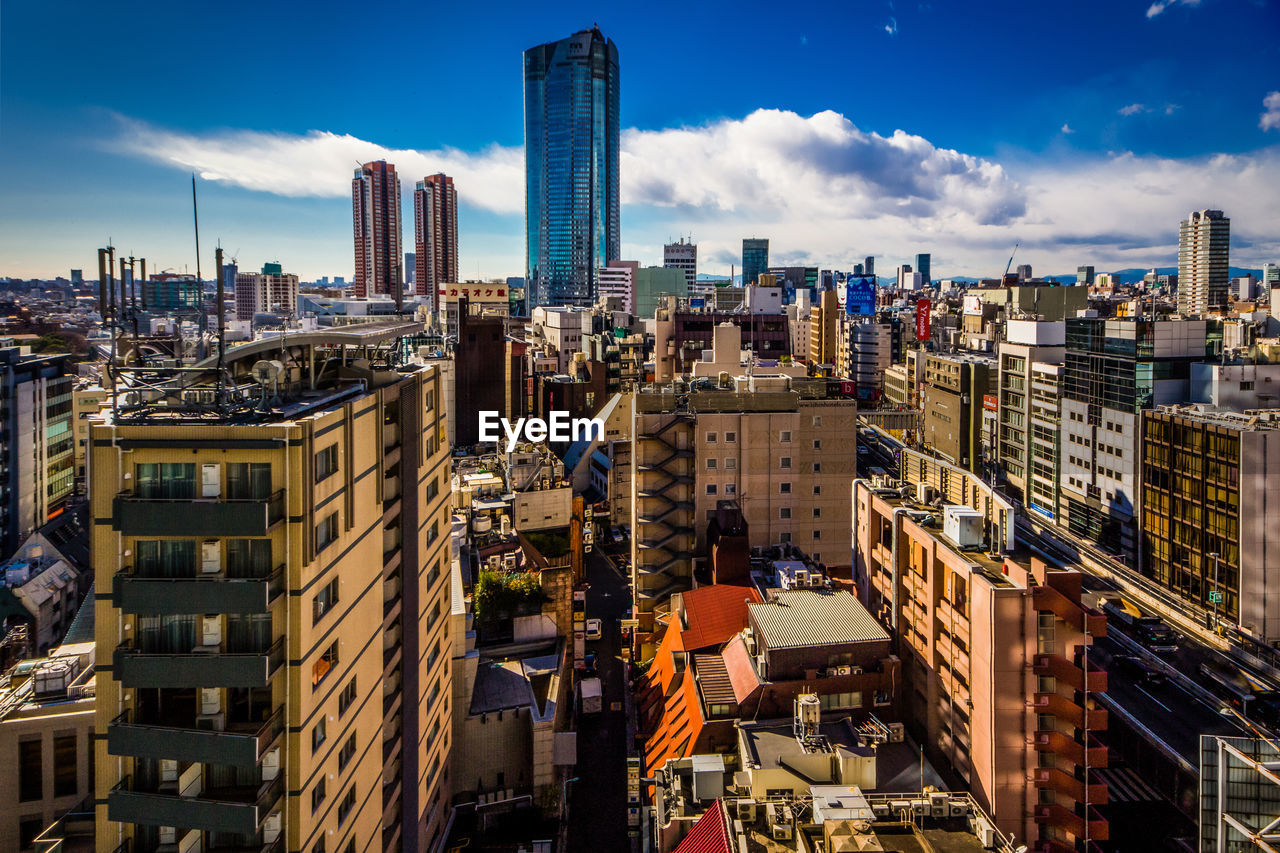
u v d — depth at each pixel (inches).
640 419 4111.7
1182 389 5064.0
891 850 1723.7
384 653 1913.1
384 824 1910.7
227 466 1433.3
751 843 1771.7
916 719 2640.3
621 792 2866.6
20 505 4288.9
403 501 1999.3
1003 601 2082.9
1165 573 4510.3
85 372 5895.7
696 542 4119.1
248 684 1376.7
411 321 2588.6
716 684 2571.4
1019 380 6648.6
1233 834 1696.6
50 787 1819.6
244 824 1370.6
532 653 3100.4
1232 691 3496.6
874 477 3314.5
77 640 2272.4
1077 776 2096.5
